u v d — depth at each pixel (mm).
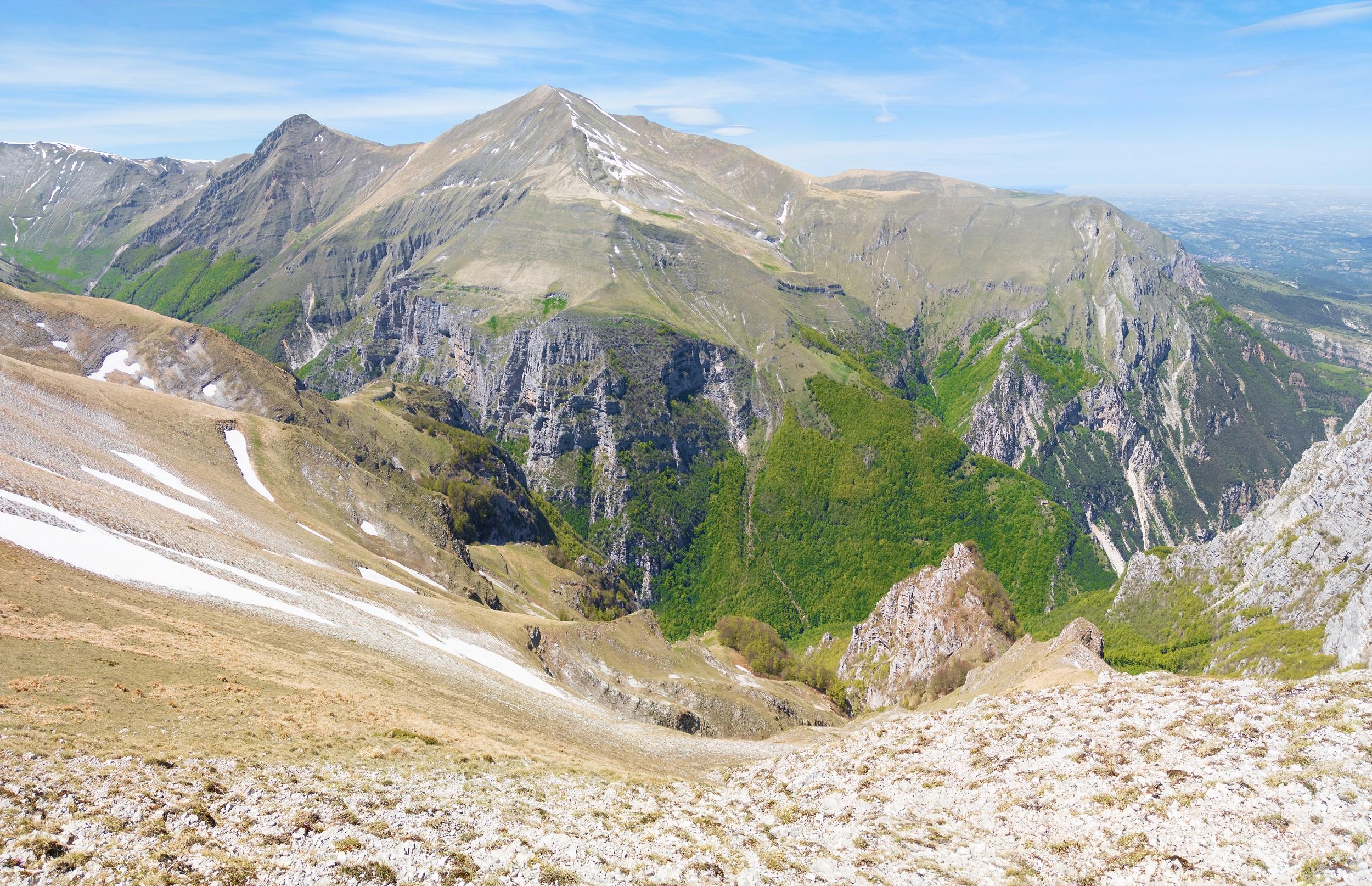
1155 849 34031
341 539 135125
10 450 83750
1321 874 30219
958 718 54438
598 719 89750
